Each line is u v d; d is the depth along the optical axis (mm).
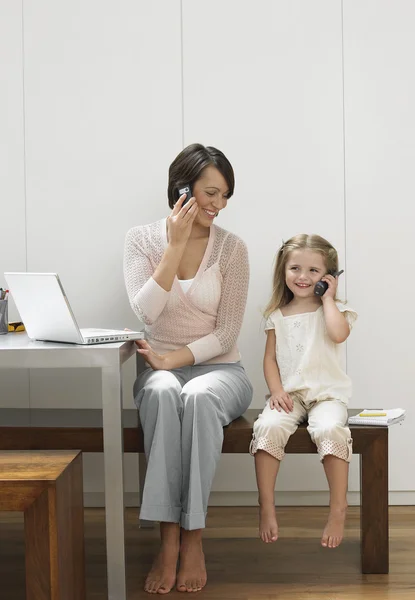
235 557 2162
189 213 2109
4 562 2119
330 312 2193
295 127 2631
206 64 2631
